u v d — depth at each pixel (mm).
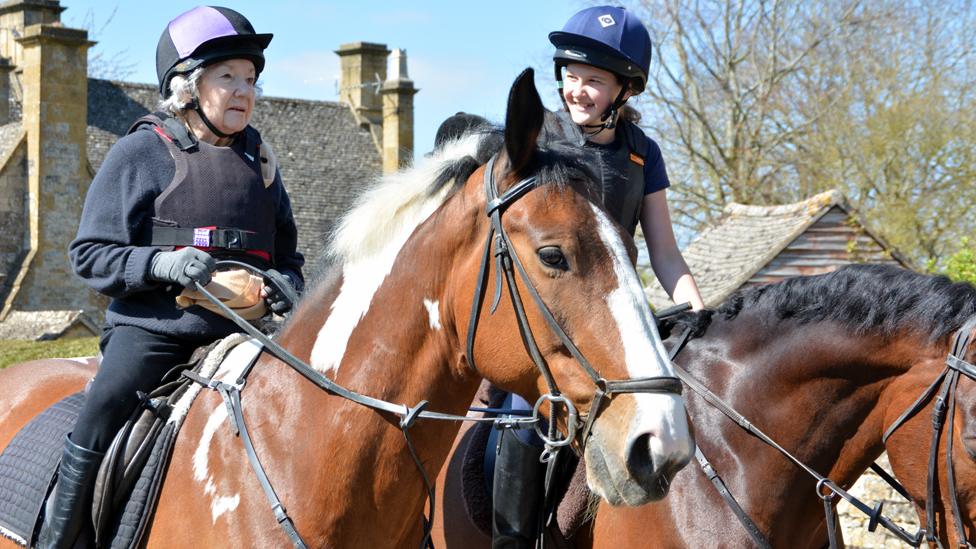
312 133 31891
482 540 3438
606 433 2201
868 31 23672
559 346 2262
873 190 22344
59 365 3775
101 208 2896
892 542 6074
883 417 3051
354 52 33000
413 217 2639
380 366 2588
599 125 3250
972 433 2812
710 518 3018
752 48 24812
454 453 3562
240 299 2922
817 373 3066
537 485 3295
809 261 16297
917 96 21797
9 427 3475
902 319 2994
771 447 3070
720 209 24500
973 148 20797
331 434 2582
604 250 2275
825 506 3043
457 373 2559
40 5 29938
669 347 3342
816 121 24203
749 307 3258
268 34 3113
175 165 2969
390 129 32375
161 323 2918
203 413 2779
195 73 2992
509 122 2348
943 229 20797
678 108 24734
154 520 2738
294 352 2768
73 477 2805
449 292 2496
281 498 2588
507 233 2346
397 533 2635
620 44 3148
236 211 3020
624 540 3115
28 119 26875
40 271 26359
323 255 2889
